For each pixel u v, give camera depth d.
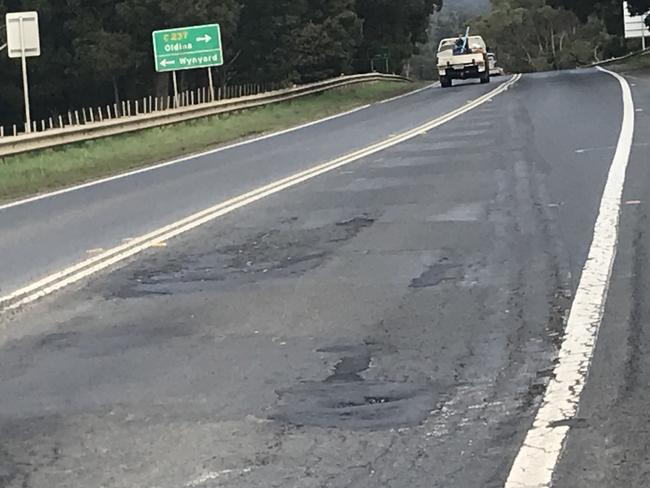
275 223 12.30
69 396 6.42
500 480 4.84
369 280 8.97
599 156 15.24
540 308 7.64
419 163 16.92
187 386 6.45
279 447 5.40
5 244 12.34
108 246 11.60
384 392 6.12
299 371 6.61
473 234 10.59
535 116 23.30
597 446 5.14
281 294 8.70
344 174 16.36
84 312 8.59
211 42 34.72
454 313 7.71
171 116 30.45
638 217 10.55
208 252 10.80
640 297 7.66
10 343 7.77
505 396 5.93
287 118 31.66
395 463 5.11
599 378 6.09
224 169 18.88
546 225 10.65
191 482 5.02
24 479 5.16
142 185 17.59
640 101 24.20
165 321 8.09
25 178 19.66
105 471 5.21
